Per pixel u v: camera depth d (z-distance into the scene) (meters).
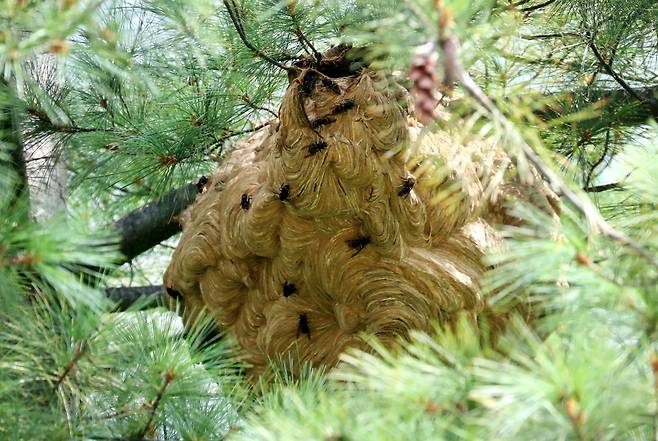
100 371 2.15
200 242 2.41
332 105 2.28
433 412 1.92
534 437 1.89
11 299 2.07
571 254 1.94
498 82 2.25
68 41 2.12
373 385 1.94
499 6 2.40
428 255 2.31
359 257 2.30
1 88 2.26
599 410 1.87
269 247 2.34
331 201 2.27
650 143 2.52
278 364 2.37
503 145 1.97
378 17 2.29
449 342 2.00
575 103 2.52
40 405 2.14
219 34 2.50
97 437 2.13
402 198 2.29
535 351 1.93
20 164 2.38
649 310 1.92
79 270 2.11
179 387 2.15
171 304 2.48
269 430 1.98
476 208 2.35
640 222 2.11
